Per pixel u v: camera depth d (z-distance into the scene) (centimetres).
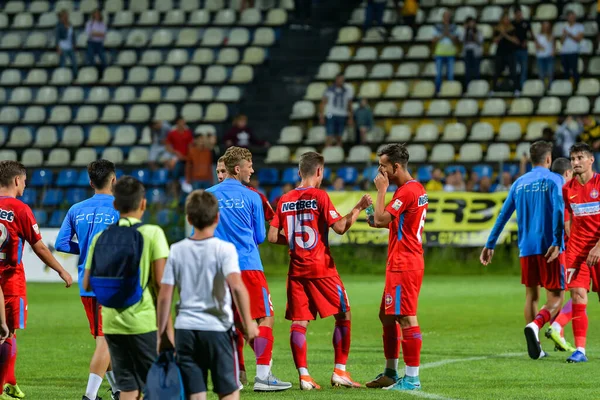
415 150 7906
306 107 8669
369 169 7244
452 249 6638
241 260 2503
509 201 3139
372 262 6725
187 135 7762
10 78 9781
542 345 3519
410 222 2511
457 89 8512
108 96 9325
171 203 6931
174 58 9544
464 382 2645
